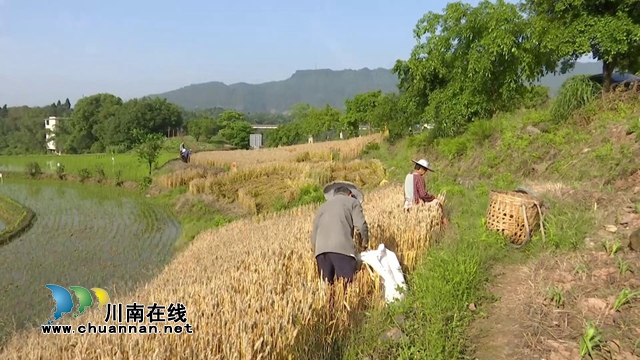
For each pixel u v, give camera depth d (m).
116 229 18.09
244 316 3.93
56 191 31.12
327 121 68.56
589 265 5.18
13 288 10.76
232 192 21.56
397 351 4.28
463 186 11.77
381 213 8.06
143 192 28.62
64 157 54.66
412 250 6.76
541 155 10.98
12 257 13.77
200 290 4.75
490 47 15.59
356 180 20.59
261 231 10.19
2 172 40.69
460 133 17.42
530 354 3.93
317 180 20.69
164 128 103.44
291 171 24.22
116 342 3.63
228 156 35.88
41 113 118.75
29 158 54.78
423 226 7.03
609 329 3.99
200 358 3.31
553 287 4.81
